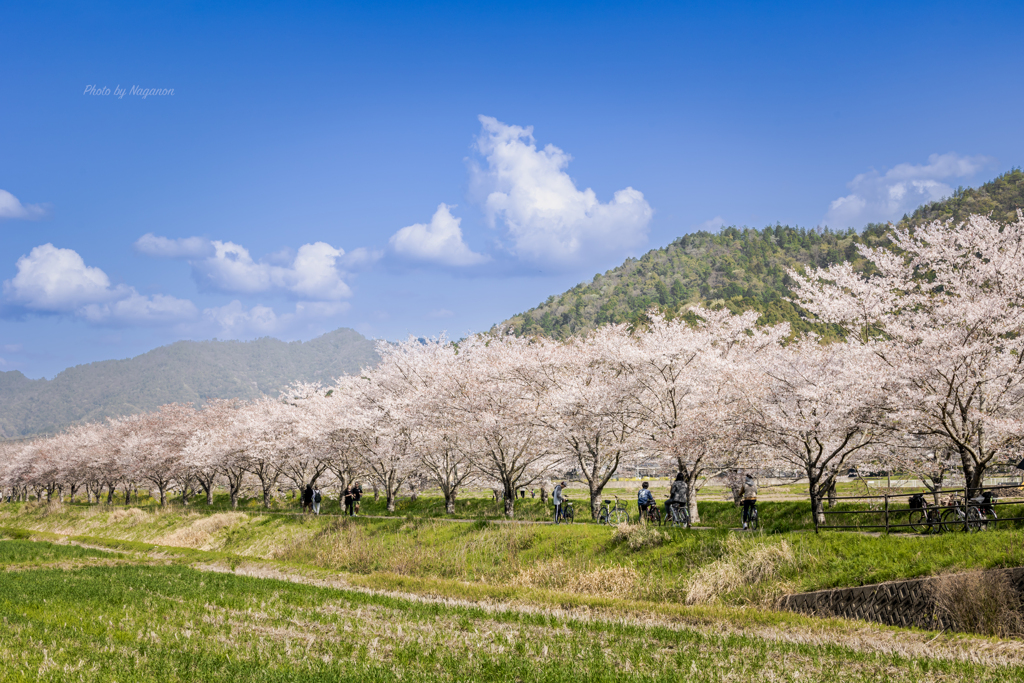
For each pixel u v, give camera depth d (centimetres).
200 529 3894
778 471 2981
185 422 6494
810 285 3081
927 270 2961
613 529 2383
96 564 2378
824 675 927
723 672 944
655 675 905
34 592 1567
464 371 3897
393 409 3934
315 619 1308
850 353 2620
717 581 1770
